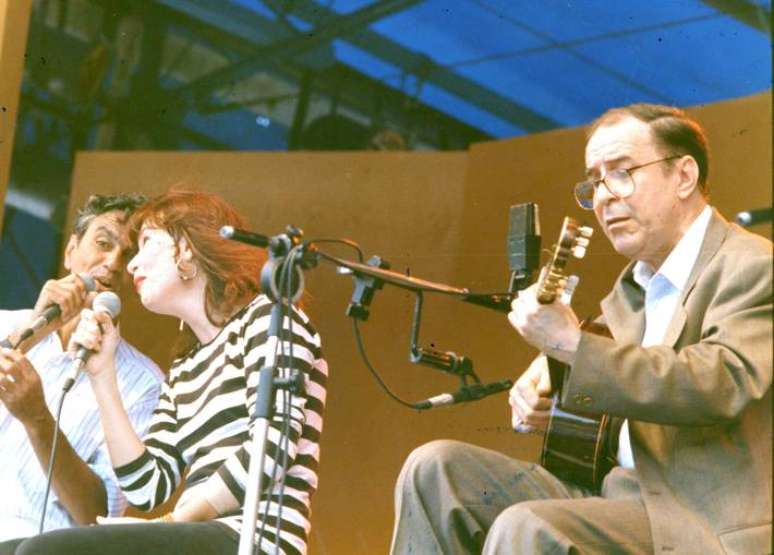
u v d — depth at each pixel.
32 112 6.81
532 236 3.45
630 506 3.30
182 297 4.14
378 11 6.83
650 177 3.57
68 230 6.91
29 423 4.24
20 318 4.72
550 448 3.63
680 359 3.20
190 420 4.00
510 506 3.38
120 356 4.65
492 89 6.95
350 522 6.44
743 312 3.26
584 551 3.20
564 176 6.61
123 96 7.04
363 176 7.20
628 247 3.59
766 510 3.18
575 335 3.23
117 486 4.46
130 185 7.13
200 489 3.73
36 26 6.62
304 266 3.30
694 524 3.20
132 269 4.17
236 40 7.09
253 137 7.37
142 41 6.94
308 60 7.28
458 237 6.91
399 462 6.39
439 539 3.50
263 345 3.84
